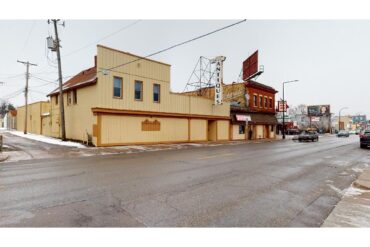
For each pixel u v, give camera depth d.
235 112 32.66
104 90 19.20
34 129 34.97
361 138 21.53
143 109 21.84
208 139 29.92
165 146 21.12
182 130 25.59
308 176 9.05
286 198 6.21
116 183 7.53
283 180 8.27
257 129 36.44
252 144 25.41
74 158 13.34
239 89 34.72
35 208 5.23
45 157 13.66
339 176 9.14
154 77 22.86
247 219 4.78
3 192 6.46
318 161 12.98
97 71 18.95
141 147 19.64
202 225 4.46
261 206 5.56
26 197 6.02
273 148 20.48
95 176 8.55
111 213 4.98
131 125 20.95
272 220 4.75
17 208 5.23
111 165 10.93
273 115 40.09
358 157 14.98
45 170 9.69
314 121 81.75
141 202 5.70
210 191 6.73
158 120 23.19
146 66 22.19
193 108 26.83
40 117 32.56
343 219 4.81
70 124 23.61
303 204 5.76
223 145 23.55
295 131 58.66
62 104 21.91
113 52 19.78
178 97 25.17
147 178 8.27
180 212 5.09
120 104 20.17
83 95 21.06
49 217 4.74
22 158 13.25
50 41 21.77
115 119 19.84
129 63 20.86
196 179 8.19
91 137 19.62
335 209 5.38
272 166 11.07
